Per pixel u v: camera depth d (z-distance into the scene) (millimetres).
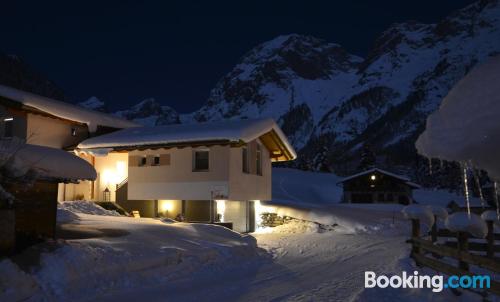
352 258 16281
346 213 28266
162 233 15188
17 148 10570
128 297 9547
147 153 24219
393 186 55812
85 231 13938
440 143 3535
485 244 12406
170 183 23359
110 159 26328
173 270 12164
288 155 28312
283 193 57000
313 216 26781
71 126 26422
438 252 10773
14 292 8438
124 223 16359
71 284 9445
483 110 3109
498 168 3357
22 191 10992
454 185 75938
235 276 12578
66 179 11578
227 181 22078
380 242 21297
